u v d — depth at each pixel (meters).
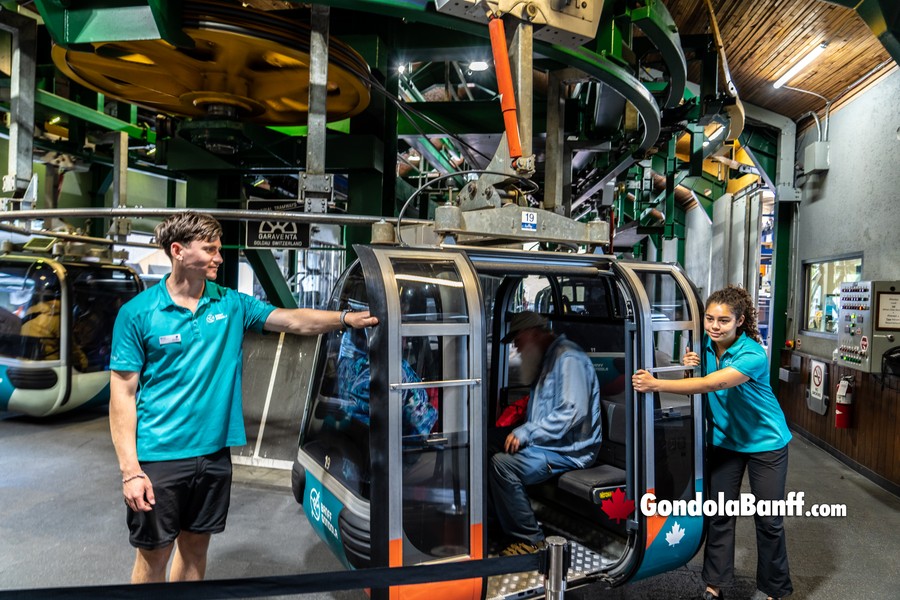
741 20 5.42
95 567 3.25
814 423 6.68
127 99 5.42
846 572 3.40
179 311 2.22
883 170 5.58
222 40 4.01
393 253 2.29
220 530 2.37
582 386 3.07
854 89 6.17
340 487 2.53
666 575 3.29
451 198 2.84
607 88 5.66
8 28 4.47
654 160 10.38
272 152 5.27
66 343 6.34
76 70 4.77
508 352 3.99
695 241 14.47
